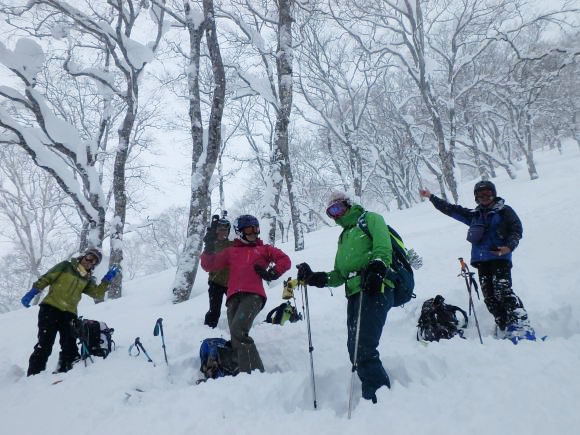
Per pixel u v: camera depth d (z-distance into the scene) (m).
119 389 3.55
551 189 17.66
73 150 12.64
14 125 11.03
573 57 19.20
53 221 27.98
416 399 2.54
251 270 4.21
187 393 3.14
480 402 2.38
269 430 2.41
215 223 5.72
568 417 2.13
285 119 10.59
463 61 22.36
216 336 5.25
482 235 4.19
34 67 11.55
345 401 3.27
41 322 4.70
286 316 5.43
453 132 21.66
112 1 12.34
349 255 3.19
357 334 2.81
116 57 12.62
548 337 4.14
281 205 28.00
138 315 7.61
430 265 7.24
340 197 3.41
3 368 5.27
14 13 11.45
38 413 3.27
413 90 31.23
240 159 23.91
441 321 4.39
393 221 22.81
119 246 12.22
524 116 25.55
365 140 31.77
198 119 10.62
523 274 5.85
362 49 23.03
